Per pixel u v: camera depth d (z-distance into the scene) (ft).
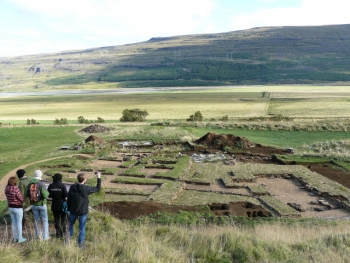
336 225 50.65
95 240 32.94
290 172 90.99
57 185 35.22
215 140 128.26
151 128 162.91
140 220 52.39
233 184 79.66
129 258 28.43
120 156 114.32
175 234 36.06
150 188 78.02
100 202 64.13
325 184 79.61
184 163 98.89
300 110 276.41
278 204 66.08
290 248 33.55
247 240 33.91
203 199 70.13
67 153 117.60
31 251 29.43
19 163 103.91
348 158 104.73
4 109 368.89
